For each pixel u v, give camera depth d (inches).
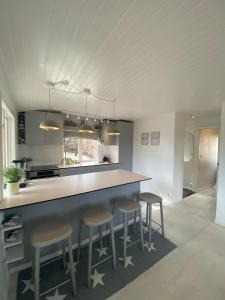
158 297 60.9
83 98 110.4
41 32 44.6
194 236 101.5
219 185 116.3
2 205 58.8
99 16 39.0
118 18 39.8
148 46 51.0
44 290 63.1
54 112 159.5
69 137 181.3
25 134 145.1
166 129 159.9
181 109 142.1
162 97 106.4
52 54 56.1
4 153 100.6
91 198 94.1
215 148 227.3
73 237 88.4
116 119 197.9
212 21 39.8
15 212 71.5
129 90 93.1
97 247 89.8
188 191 197.5
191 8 36.2
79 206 89.6
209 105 126.9
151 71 68.5
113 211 101.3
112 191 103.5
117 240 96.6
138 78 76.2
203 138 203.8
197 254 84.7
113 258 74.2
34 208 75.8
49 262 77.6
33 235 59.4
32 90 93.3
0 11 37.0
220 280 68.7
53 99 113.1
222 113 113.6
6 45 50.3
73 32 44.7
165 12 37.6
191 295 61.8
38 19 39.8
